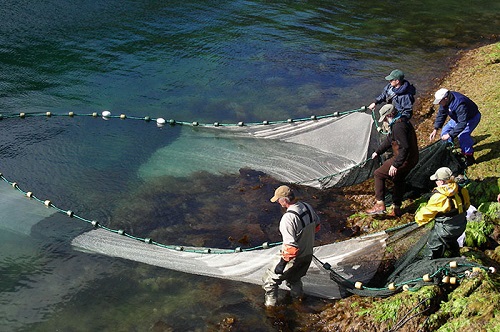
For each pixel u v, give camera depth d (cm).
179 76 1514
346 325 688
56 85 1421
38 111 1292
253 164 1083
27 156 1107
